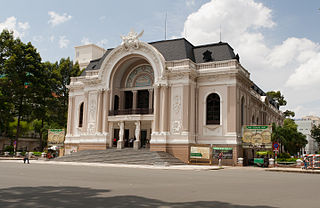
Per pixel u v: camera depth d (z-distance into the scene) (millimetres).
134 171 23125
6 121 52875
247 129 35344
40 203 8812
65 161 37875
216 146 36250
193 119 37188
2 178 16031
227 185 14445
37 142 79438
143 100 43375
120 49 41656
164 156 34562
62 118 58781
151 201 9391
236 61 36656
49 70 60844
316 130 88250
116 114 41812
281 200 10148
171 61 37938
